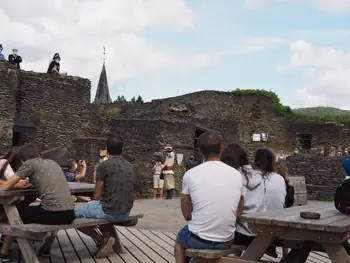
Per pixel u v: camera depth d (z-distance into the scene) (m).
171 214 12.28
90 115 26.08
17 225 5.48
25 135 24.33
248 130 33.81
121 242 7.58
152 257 6.67
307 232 4.37
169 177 17.91
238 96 34.03
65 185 5.79
